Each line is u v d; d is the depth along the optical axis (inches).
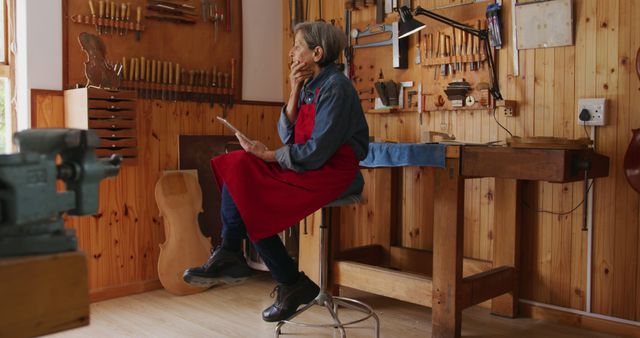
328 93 86.9
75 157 39.6
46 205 36.5
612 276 116.4
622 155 113.7
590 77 117.1
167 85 145.8
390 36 146.5
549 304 125.4
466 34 132.3
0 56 129.9
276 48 173.6
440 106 137.9
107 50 136.4
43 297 34.9
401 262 147.2
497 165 100.4
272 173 87.2
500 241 127.1
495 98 127.6
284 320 97.3
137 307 130.9
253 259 156.2
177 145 148.7
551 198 124.0
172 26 148.5
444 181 109.0
